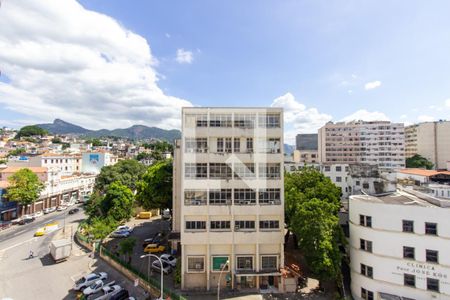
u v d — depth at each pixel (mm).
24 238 56906
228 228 35281
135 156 172125
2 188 68125
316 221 32312
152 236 55375
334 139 139250
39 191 73750
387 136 132875
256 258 34938
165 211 69188
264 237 34875
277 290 34250
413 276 28484
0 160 96938
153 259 43531
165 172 52344
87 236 53250
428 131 136875
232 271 34625
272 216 35531
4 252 48781
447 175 67500
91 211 60938
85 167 114000
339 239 33500
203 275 34969
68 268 41969
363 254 31359
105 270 40844
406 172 76562
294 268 37219
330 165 77625
